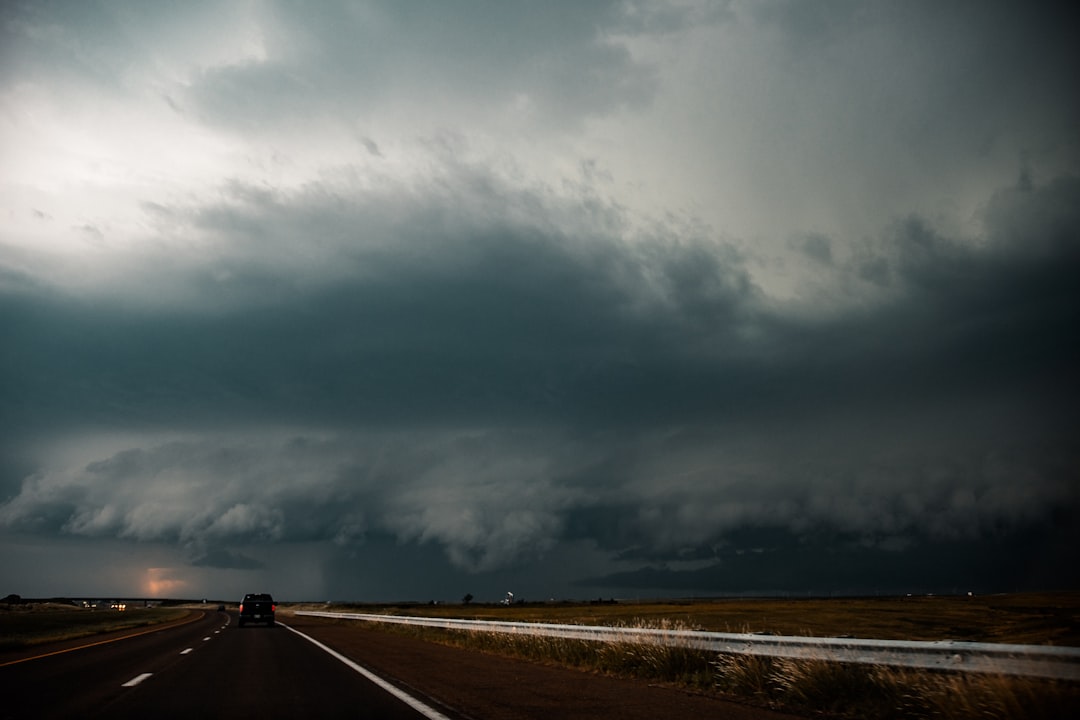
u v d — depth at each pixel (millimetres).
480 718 9586
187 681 14203
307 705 10891
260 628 42344
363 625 47156
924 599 107125
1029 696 7859
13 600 167750
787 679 10883
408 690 12703
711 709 10133
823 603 91875
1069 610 48969
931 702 8891
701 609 76312
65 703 11133
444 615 57656
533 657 19875
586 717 9562
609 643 16906
